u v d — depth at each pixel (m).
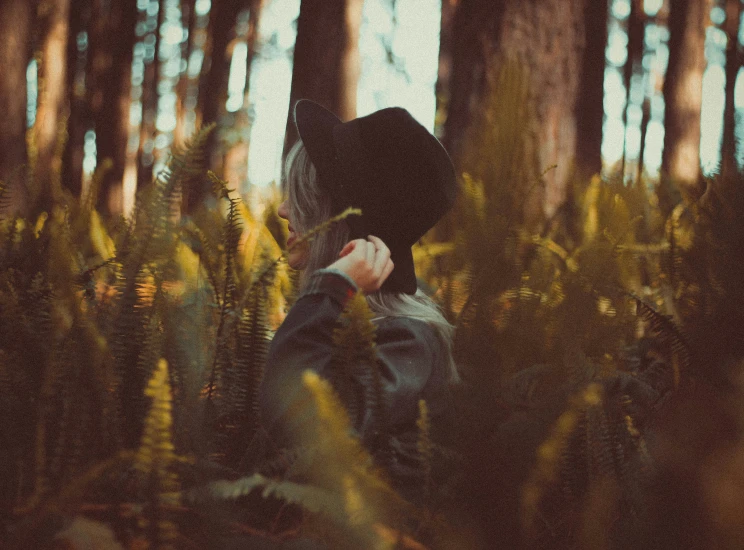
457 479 0.87
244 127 10.16
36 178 1.94
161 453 0.76
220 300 1.42
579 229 2.22
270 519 1.04
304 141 1.53
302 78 7.16
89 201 2.07
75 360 0.97
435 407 1.21
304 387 0.93
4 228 1.57
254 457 1.17
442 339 1.41
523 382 1.07
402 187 1.49
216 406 1.26
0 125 6.05
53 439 0.98
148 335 1.11
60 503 0.74
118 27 13.66
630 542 0.80
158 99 18.70
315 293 1.27
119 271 1.20
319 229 1.18
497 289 1.39
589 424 0.94
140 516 0.81
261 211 2.37
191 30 19.12
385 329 1.34
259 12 16.81
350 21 7.21
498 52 3.49
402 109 1.51
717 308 0.98
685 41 8.51
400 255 1.50
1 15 6.09
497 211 1.56
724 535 0.73
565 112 3.47
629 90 17.12
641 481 0.85
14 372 1.04
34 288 1.24
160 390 0.74
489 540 0.84
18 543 0.74
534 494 0.81
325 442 0.76
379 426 1.02
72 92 13.22
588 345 1.30
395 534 0.81
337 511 0.75
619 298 1.40
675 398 0.92
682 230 1.58
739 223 1.01
